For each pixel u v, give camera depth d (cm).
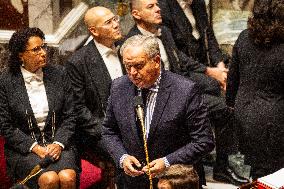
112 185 1641
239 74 1367
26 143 1509
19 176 1500
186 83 1148
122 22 2117
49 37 1930
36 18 1916
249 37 1285
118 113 1176
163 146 1162
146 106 1160
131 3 1712
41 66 1516
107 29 1647
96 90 1662
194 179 891
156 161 1130
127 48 1093
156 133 1149
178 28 1902
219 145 1847
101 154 1650
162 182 888
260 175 1332
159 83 1149
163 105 1141
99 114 1677
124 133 1175
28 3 1900
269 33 1223
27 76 1536
